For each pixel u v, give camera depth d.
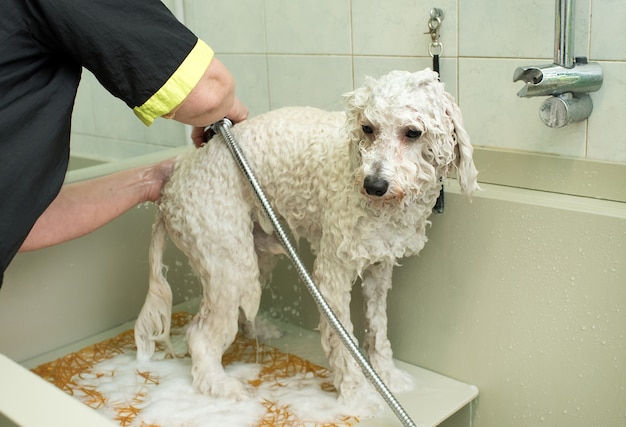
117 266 1.49
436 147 0.96
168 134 1.69
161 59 0.93
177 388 1.26
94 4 0.88
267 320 1.51
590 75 1.10
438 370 1.31
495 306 1.21
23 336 1.37
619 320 1.08
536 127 1.20
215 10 1.61
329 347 1.17
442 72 1.28
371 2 1.33
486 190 1.22
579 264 1.11
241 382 1.27
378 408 1.17
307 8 1.44
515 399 1.22
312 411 1.17
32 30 0.87
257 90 1.59
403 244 1.09
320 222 1.14
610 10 1.08
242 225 1.17
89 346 1.43
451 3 1.24
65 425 0.66
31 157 0.88
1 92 0.87
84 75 1.67
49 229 1.12
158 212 1.25
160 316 1.33
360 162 1.00
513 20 1.17
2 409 0.69
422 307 1.31
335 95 1.45
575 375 1.14
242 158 1.11
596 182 1.14
